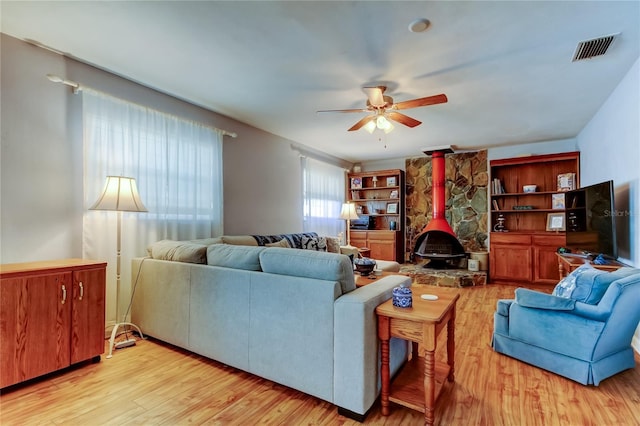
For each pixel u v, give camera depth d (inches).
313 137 193.2
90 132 104.3
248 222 166.6
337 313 68.1
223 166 152.5
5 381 74.4
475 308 149.8
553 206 196.9
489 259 207.8
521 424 65.5
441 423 65.5
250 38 87.7
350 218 215.5
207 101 135.0
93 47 93.7
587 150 167.8
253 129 170.4
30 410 69.2
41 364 80.4
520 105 138.2
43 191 95.2
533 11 75.3
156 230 121.5
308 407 71.1
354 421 66.1
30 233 92.6
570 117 155.3
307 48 92.4
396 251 239.6
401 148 222.5
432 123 164.7
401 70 105.5
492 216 217.3
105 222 108.3
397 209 251.4
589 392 77.4
